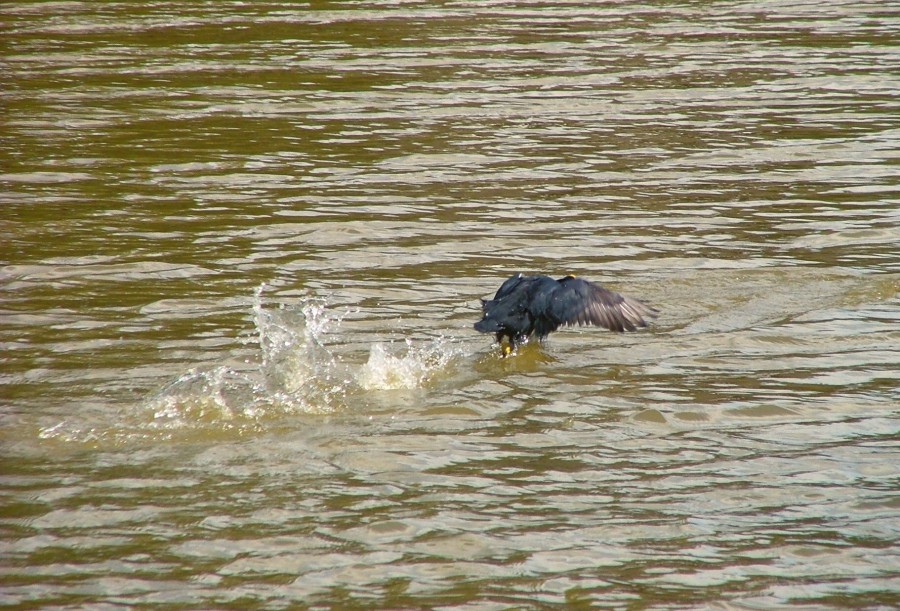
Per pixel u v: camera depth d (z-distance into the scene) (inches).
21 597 624.1
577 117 1780.3
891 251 1239.5
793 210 1378.0
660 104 1851.6
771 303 1098.1
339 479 767.1
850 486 754.8
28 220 1314.0
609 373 950.4
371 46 2204.7
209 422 849.5
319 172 1515.7
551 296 941.2
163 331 1018.1
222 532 695.1
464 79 1984.5
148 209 1363.2
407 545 682.2
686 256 1229.1
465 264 1205.1
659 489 754.2
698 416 864.9
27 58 2082.9
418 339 1018.1
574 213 1369.3
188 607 617.0
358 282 1151.0
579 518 715.4
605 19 2464.3
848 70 2062.0
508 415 872.9
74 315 1049.5
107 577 645.3
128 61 2078.0
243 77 1982.0
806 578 649.0
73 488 748.0
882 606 621.9
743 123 1749.5
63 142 1624.0
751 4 2625.5
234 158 1568.7
